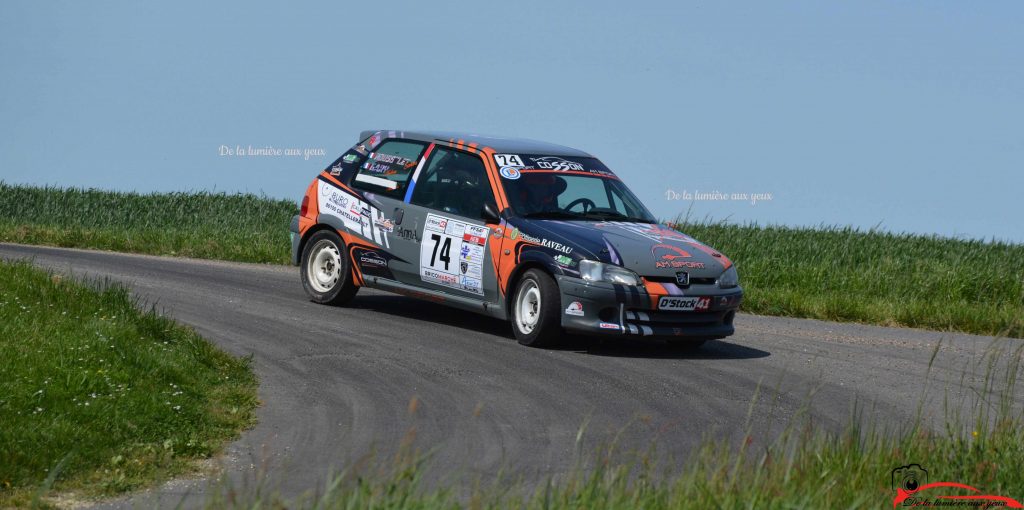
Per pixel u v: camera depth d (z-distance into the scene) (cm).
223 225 4566
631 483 1148
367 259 2220
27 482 1109
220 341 1847
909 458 1191
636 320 1902
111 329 1571
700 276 1947
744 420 1521
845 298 2747
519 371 1759
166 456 1231
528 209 2019
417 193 2169
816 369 1927
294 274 2852
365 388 1606
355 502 904
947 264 3528
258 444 1318
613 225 2028
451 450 1316
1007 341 2392
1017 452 1227
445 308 2367
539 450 1327
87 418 1269
